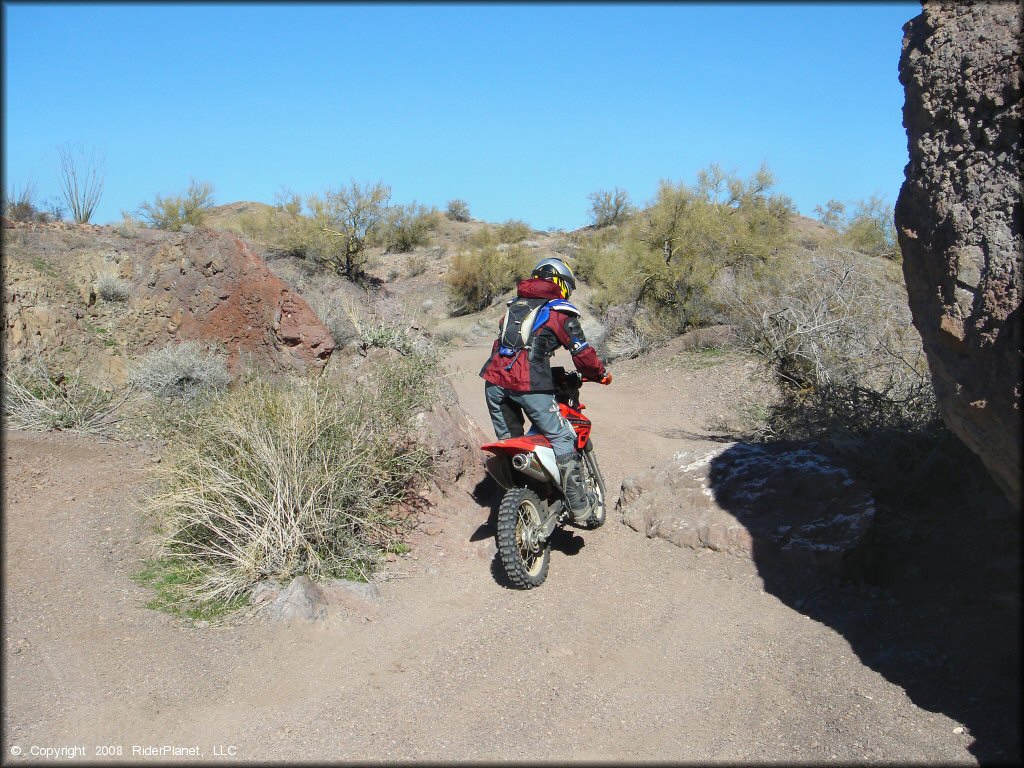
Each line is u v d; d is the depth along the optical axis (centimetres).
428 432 747
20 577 568
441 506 730
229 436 655
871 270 1025
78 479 740
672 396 1465
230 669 476
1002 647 464
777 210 2397
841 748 391
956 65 440
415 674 479
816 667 475
